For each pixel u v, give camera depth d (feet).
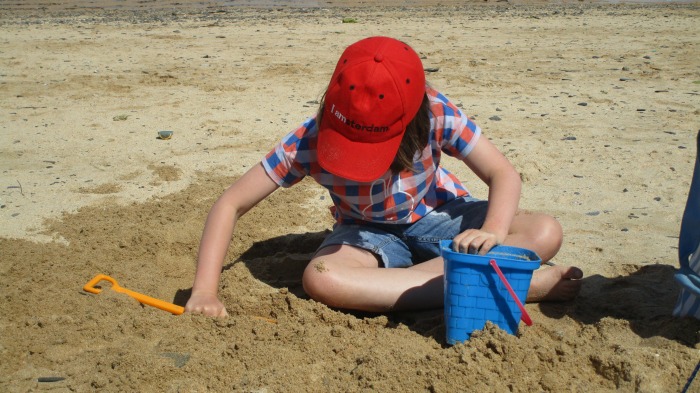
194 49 20.21
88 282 7.37
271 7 33.01
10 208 9.33
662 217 8.98
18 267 7.76
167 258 8.22
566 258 8.02
